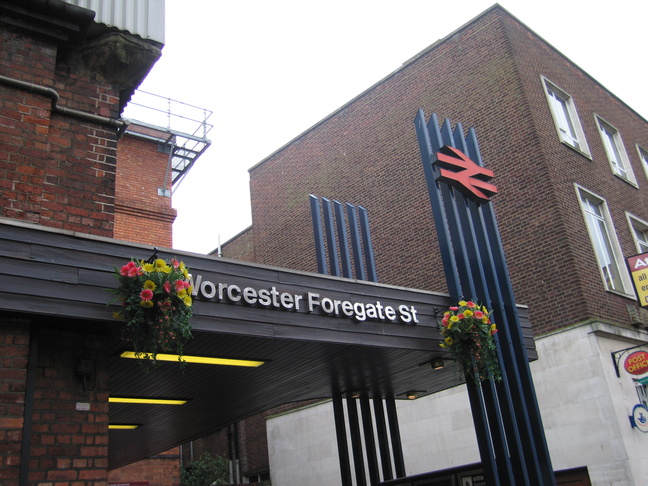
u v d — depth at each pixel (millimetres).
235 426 23828
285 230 22609
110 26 7270
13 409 5145
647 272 15398
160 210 15953
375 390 11320
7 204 5867
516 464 9070
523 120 16172
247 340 7336
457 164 10672
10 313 5391
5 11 6512
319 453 18969
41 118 6383
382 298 8742
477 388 9266
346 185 20625
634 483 12219
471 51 18000
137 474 16609
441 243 10180
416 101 19172
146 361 5863
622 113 21547
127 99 7758
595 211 17125
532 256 15039
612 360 13586
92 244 6008
